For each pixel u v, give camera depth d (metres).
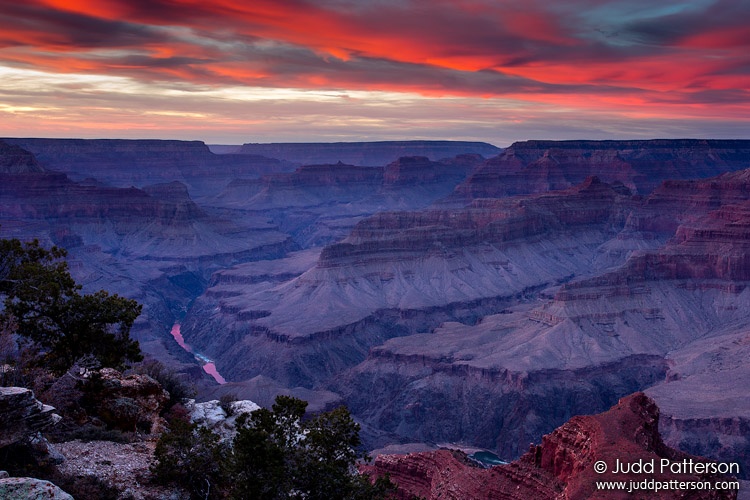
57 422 35.06
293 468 33.53
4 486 25.97
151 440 40.41
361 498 33.97
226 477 33.72
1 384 37.50
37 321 44.94
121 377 45.28
